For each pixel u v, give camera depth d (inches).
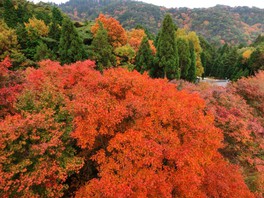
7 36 1239.5
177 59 1332.4
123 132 438.3
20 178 361.1
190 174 400.8
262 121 751.7
